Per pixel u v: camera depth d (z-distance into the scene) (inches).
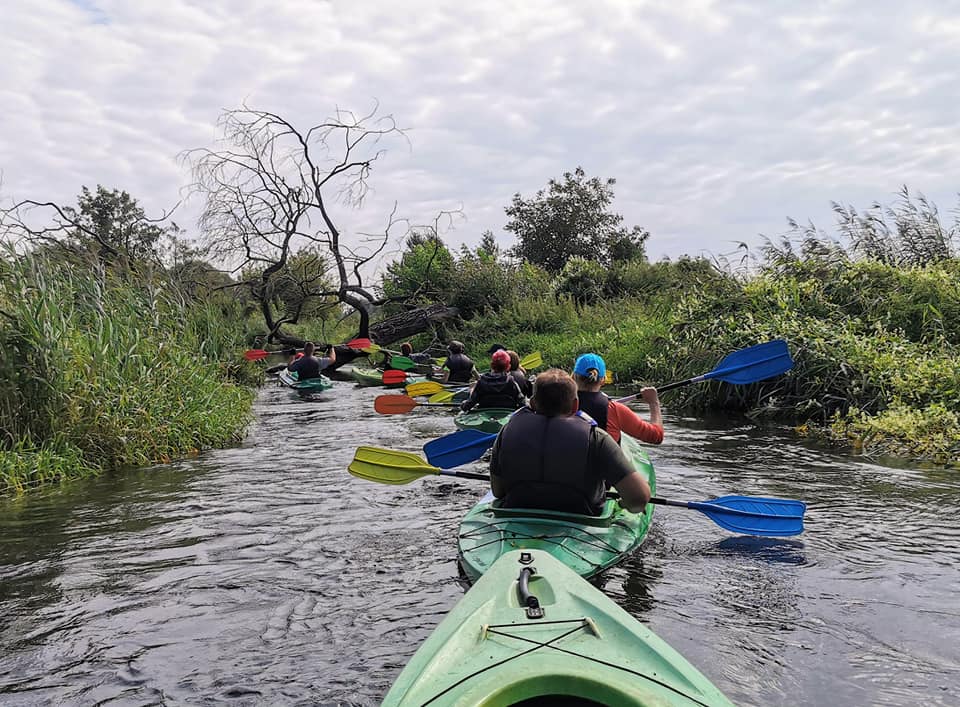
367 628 142.2
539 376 168.1
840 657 126.9
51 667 129.2
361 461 208.7
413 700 82.7
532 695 83.9
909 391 346.9
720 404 424.2
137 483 267.4
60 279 347.9
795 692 115.6
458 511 223.1
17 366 288.8
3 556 187.3
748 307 465.1
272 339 860.0
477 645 95.8
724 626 138.8
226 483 265.4
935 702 112.5
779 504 181.0
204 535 202.2
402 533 201.3
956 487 237.3
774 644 131.6
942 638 133.4
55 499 244.7
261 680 123.3
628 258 1467.8
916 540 186.5
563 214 1700.3
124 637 140.3
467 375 567.5
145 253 528.4
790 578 161.8
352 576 169.8
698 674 90.5
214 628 143.7
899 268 498.9
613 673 88.3
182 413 346.6
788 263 509.4
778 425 367.9
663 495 233.8
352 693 118.6
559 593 112.1
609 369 566.3
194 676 125.0
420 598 155.9
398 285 1107.3
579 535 156.9
